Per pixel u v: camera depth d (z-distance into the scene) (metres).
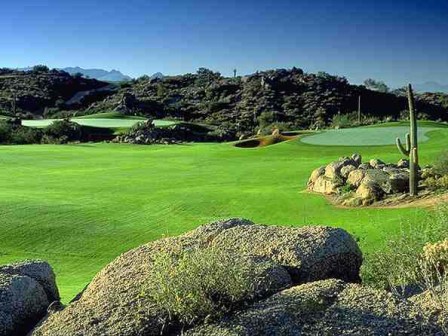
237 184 38.56
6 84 179.12
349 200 27.53
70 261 22.12
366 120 124.31
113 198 33.34
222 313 6.73
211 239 9.48
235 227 9.70
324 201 29.06
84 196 34.25
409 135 26.23
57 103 166.88
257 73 175.25
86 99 173.50
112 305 7.08
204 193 33.97
